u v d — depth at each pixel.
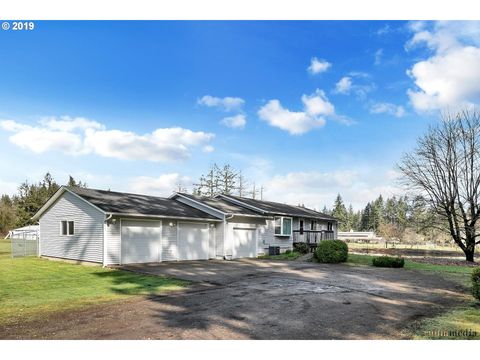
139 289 11.33
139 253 18.23
